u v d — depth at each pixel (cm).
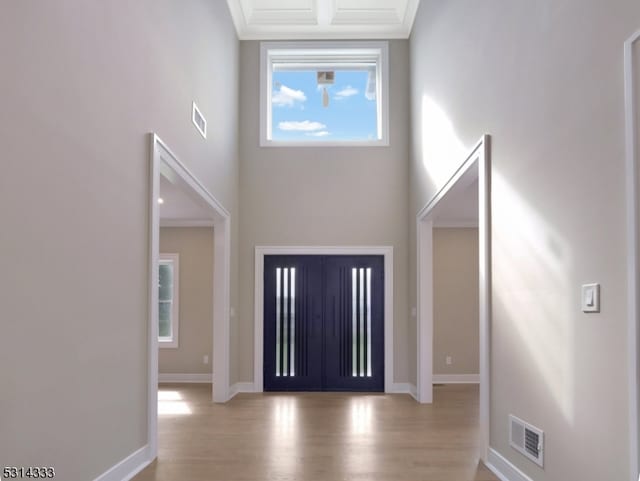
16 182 215
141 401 357
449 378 800
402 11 712
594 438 229
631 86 201
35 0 228
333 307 733
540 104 288
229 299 665
